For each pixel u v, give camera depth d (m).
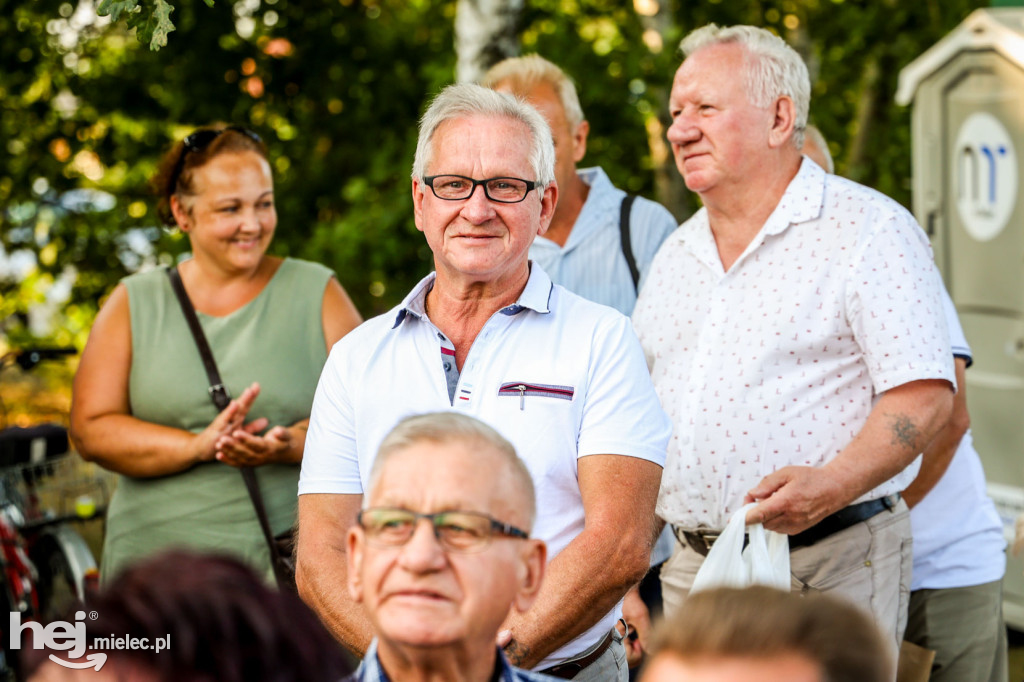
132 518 3.69
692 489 3.11
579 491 2.39
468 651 1.61
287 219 8.45
